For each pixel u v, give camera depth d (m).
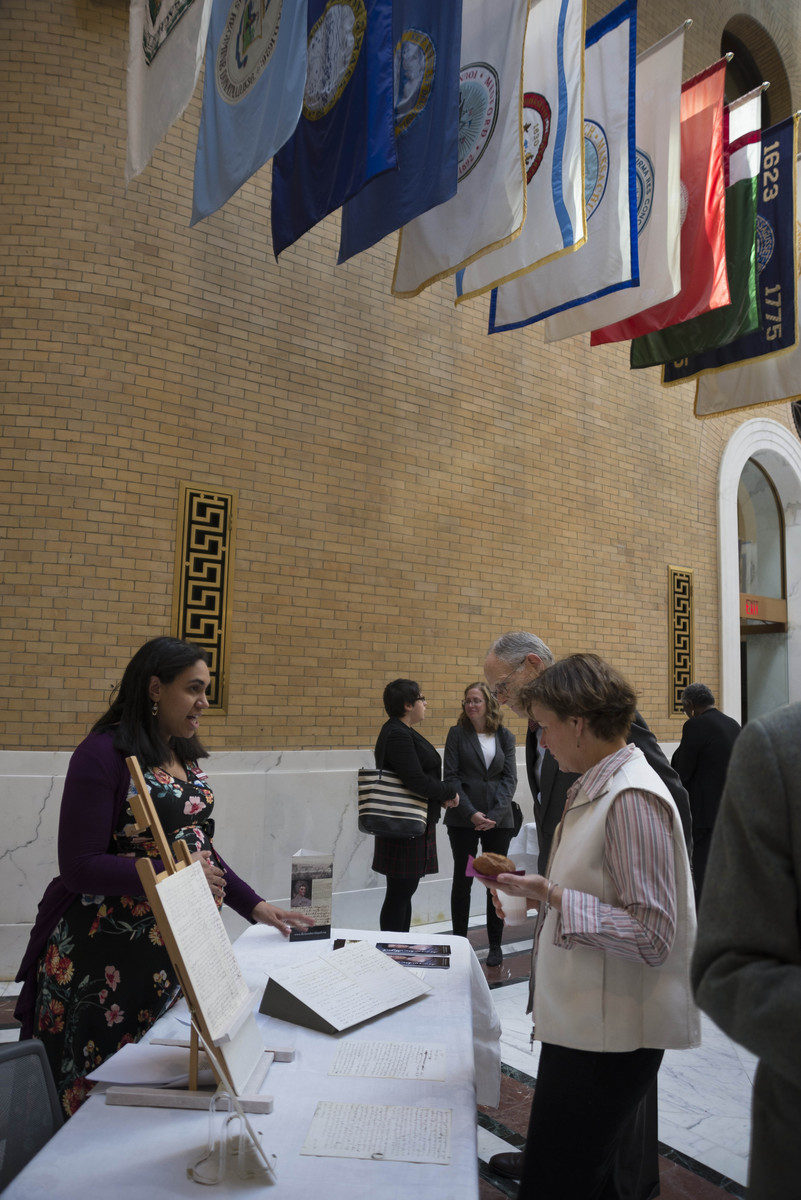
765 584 11.25
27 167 5.28
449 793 4.82
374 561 6.43
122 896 2.15
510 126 3.95
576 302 4.70
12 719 4.94
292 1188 1.29
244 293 5.90
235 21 4.18
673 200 4.93
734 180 5.76
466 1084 1.65
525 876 1.69
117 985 2.13
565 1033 1.68
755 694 11.42
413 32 3.93
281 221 4.18
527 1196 1.71
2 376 5.13
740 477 11.17
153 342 5.47
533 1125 1.75
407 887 4.82
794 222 5.91
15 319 5.18
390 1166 1.35
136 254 5.46
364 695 6.29
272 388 5.98
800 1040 0.94
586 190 4.72
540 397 7.74
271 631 5.86
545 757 2.57
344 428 6.34
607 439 8.36
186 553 5.49
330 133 3.92
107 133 5.43
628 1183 2.36
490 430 7.30
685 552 9.17
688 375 6.35
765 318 5.98
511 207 3.92
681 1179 2.90
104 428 5.27
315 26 4.11
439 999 2.15
